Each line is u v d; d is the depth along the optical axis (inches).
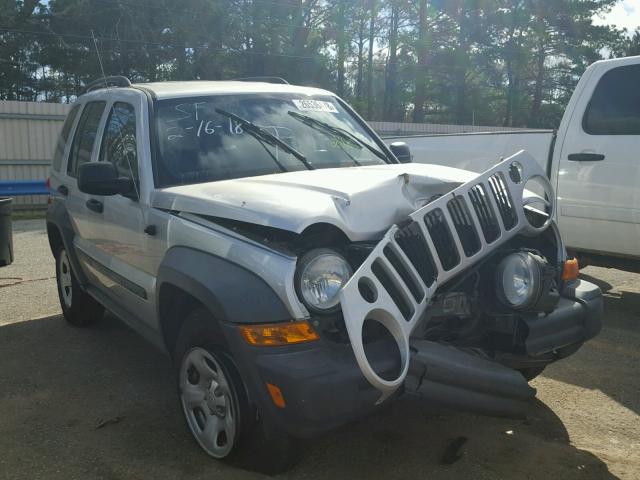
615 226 243.3
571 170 255.4
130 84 201.5
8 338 226.4
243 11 1190.3
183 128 171.8
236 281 123.4
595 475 136.6
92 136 210.5
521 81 1676.9
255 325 118.1
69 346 217.5
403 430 154.7
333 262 120.5
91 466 139.6
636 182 234.7
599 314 155.8
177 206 147.9
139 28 1080.2
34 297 284.5
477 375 125.3
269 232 128.1
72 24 1088.8
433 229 132.6
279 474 134.2
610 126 246.4
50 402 172.7
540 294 137.4
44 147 658.8
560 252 158.7
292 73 1286.9
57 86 1182.3
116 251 179.0
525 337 140.6
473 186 137.5
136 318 177.5
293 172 162.2
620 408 171.5
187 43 1114.1
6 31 1053.2
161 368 197.2
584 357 210.4
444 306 137.3
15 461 142.3
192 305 143.3
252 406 127.1
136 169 167.5
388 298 118.0
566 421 163.0
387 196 135.1
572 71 1641.2
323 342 117.0
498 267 141.5
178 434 153.3
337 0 1454.2
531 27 1541.6
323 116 194.5
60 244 240.1
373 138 202.2
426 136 325.7
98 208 188.2
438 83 1658.5
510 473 136.5
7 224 319.6
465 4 1539.1
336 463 139.3
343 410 114.7
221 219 136.4
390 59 1686.8
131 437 152.3
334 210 126.2
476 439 151.3
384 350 119.3
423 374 121.1
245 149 170.6
